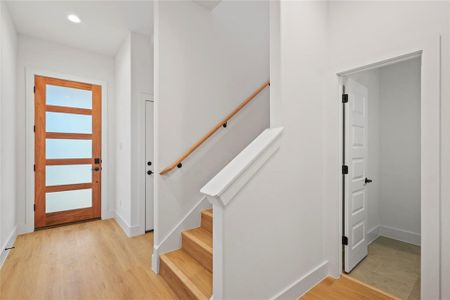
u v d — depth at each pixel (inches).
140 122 127.2
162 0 89.5
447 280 58.1
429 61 61.1
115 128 154.9
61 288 76.5
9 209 106.7
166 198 90.0
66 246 109.0
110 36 130.3
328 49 84.7
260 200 61.6
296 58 72.6
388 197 122.7
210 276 72.9
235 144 112.3
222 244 53.5
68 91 140.3
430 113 60.9
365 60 74.4
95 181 149.6
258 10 126.6
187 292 67.7
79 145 144.0
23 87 126.0
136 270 88.3
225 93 110.8
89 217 147.9
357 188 94.0
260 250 61.6
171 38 92.0
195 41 100.1
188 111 97.3
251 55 122.2
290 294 69.1
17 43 123.6
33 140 128.7
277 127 68.9
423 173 61.8
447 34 58.7
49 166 134.4
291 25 70.9
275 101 69.4
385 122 123.7
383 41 70.2
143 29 123.0
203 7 103.2
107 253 102.2
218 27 108.8
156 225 88.2
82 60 145.0
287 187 69.7
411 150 114.8
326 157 84.5
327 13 85.0
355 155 92.4
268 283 63.6
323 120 84.2
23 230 124.7
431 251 60.3
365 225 100.4
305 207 76.3
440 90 59.5
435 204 59.9
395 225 120.4
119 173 144.3
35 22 115.0
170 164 91.7
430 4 61.3
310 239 78.2
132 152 124.6
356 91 93.4
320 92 82.4
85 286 77.8
